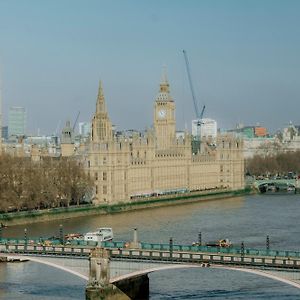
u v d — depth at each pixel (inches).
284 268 7440.9
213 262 7696.9
